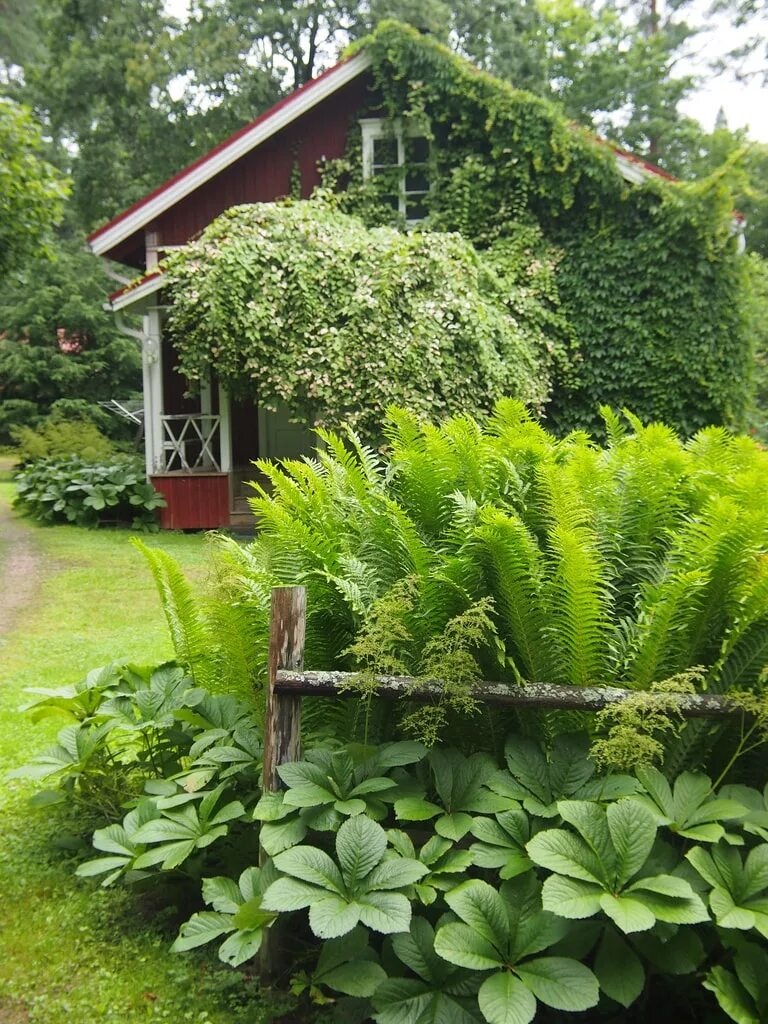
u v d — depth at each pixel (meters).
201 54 22.86
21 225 10.12
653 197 11.96
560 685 2.37
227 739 2.87
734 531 2.35
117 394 27.34
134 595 7.94
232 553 3.11
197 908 2.80
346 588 2.54
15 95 24.34
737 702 2.24
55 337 26.88
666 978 2.26
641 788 2.26
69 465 13.47
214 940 2.60
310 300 10.33
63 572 8.97
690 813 2.22
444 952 1.98
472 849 2.23
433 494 2.95
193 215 12.51
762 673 2.29
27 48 23.03
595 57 23.06
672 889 1.97
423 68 12.25
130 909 2.81
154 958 2.53
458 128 12.32
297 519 3.03
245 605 2.88
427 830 2.49
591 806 2.16
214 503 12.12
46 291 26.14
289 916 2.53
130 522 12.45
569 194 11.97
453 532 2.73
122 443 20.84
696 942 2.11
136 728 3.07
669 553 2.69
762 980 2.04
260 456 14.23
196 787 2.71
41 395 26.27
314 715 2.77
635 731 2.16
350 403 10.20
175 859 2.45
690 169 23.52
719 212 11.55
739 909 1.99
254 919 2.22
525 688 2.32
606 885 2.03
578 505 2.65
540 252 12.12
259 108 24.61
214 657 3.32
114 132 24.23
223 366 10.41
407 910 2.00
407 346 10.21
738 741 2.49
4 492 16.48
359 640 2.40
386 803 2.47
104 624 6.86
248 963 2.50
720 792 2.33
